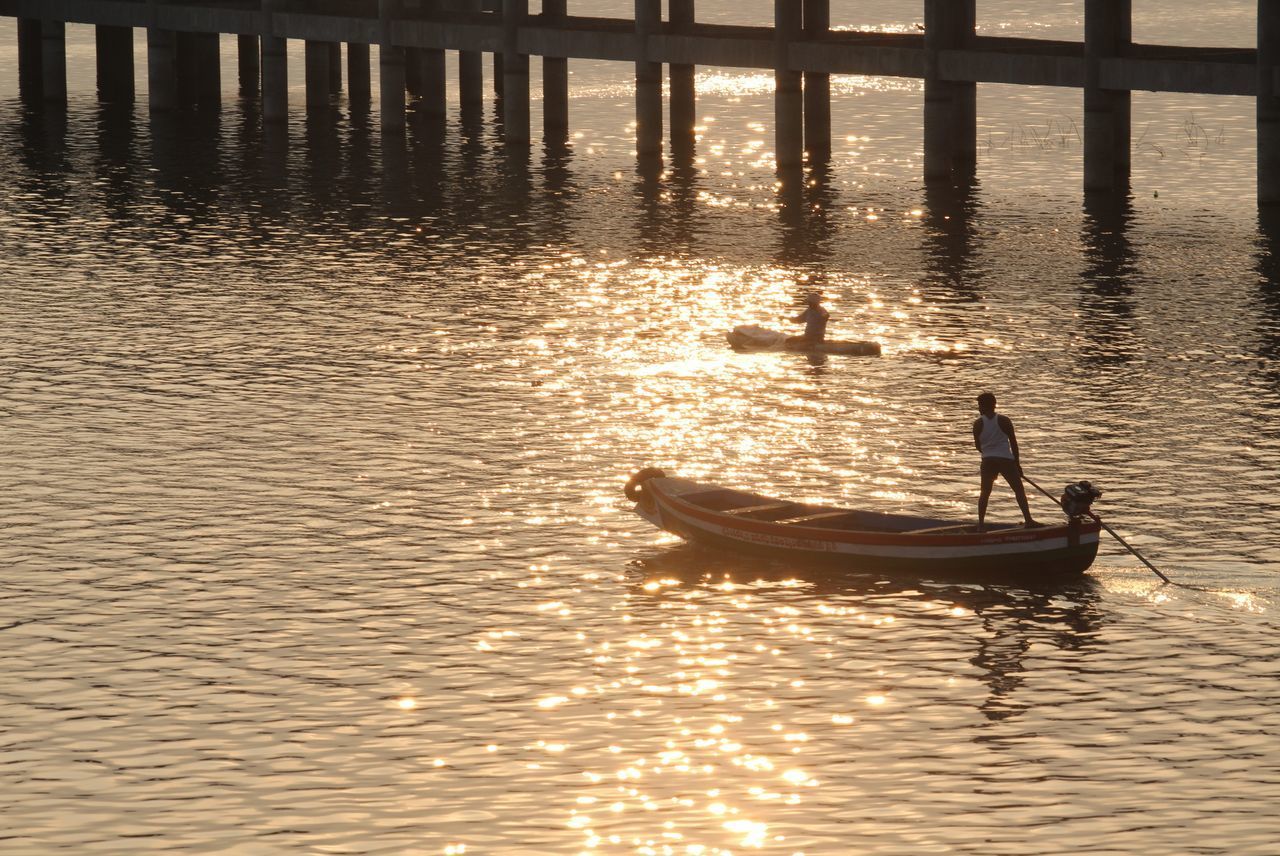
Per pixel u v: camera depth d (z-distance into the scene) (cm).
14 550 9850
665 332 15050
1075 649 8381
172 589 9256
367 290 16725
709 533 9781
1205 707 7738
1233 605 8881
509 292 16612
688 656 8362
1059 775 7150
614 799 6981
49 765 7281
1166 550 9656
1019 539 9194
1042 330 14938
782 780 7131
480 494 10812
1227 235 18850
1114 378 13338
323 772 7225
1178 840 6638
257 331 15100
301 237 19288
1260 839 6631
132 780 7156
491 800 6981
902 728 7581
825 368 13800
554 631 8675
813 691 7956
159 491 10875
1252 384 13100
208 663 8300
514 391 13175
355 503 10638
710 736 7525
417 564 9612
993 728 7569
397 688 8019
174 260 18125
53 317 15638
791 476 11106
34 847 6631
